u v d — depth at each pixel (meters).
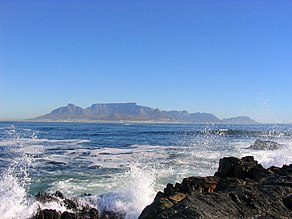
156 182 15.69
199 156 25.09
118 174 17.94
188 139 44.81
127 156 25.69
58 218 10.54
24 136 52.31
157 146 34.53
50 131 73.56
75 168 20.02
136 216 11.59
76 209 11.65
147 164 21.25
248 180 11.22
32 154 27.27
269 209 8.05
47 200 11.91
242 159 13.80
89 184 15.55
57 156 26.05
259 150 29.05
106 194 13.13
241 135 50.66
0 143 37.31
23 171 18.94
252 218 7.65
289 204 8.27
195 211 7.45
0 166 20.78
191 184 10.83
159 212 8.45
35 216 10.89
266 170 11.91
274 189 8.86
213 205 7.91
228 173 12.61
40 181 16.19
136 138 48.47
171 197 9.61
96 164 21.64
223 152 27.78
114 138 49.03
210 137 48.09
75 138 49.00
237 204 8.17
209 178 11.39
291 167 12.18
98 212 11.56
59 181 16.20
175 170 18.94
